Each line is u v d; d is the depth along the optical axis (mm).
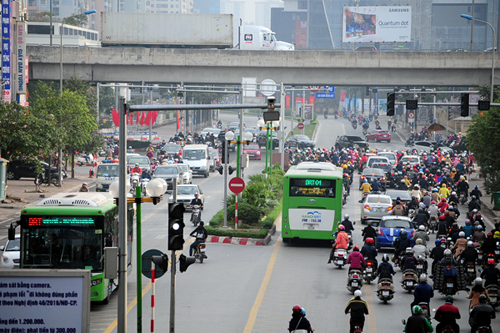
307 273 77688
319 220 95875
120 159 49969
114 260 46719
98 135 191625
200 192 135250
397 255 79125
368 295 67375
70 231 58156
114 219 63375
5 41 178000
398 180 157875
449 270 65062
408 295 67938
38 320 43250
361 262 66938
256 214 108062
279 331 53375
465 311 61844
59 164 163000
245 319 57000
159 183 50969
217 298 64750
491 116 138000
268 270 78938
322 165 102250
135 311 59438
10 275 42938
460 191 147625
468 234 88625
